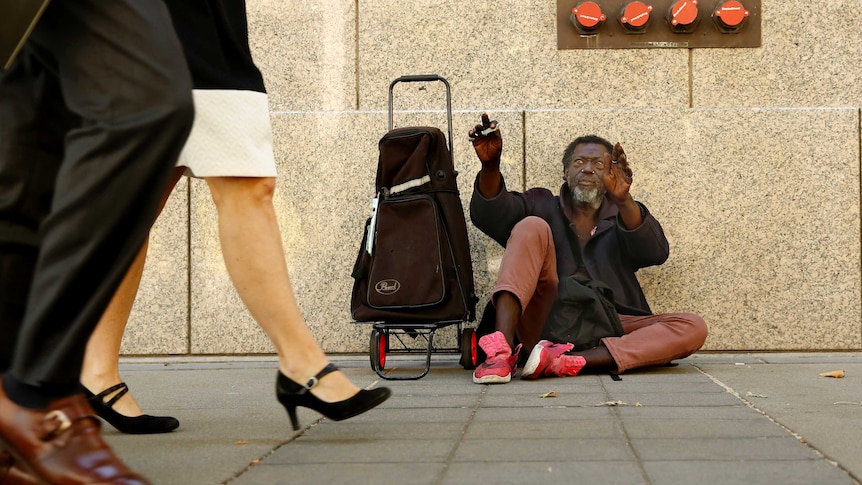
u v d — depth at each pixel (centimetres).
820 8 517
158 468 223
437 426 282
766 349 511
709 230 512
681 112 514
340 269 520
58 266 171
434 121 521
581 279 450
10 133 192
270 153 266
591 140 482
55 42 179
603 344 426
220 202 259
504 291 425
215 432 279
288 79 530
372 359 430
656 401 332
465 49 526
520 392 367
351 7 528
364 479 207
